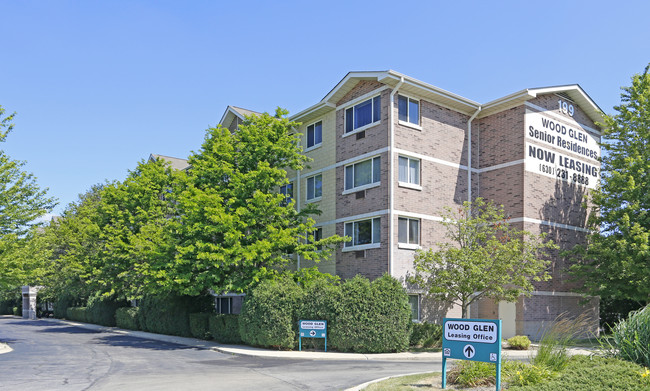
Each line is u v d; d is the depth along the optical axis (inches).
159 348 923.4
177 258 937.5
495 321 411.2
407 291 928.3
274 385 502.0
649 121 983.6
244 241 935.7
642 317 463.8
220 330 999.0
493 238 888.9
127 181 1445.6
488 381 436.1
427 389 432.1
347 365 668.7
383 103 963.3
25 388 498.6
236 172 957.2
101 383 526.3
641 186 960.3
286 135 1008.9
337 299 826.8
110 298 1598.2
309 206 1010.7
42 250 1077.8
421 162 982.4
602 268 966.4
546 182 1043.9
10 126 1021.8
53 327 1620.3
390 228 920.9
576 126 1138.7
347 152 1029.8
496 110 1059.3
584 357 478.0
